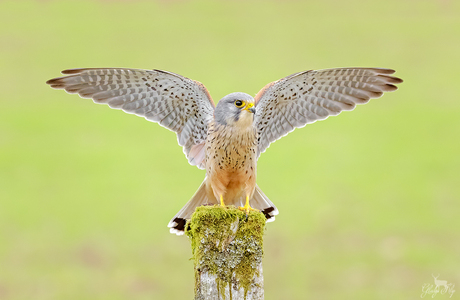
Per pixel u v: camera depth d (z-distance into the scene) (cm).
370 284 1234
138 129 2383
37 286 1274
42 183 1809
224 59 3462
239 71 3222
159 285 1269
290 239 1455
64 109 2628
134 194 1736
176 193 1744
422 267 1295
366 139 2202
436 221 1511
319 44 3697
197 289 517
